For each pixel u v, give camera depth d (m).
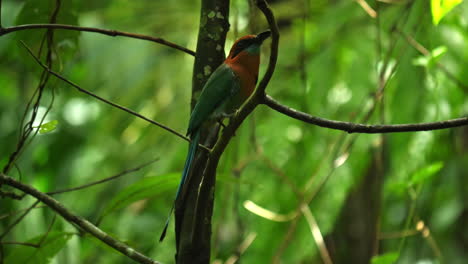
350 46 10.39
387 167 11.38
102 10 14.52
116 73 13.53
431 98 9.50
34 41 7.40
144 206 12.09
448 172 11.92
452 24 9.76
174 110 12.04
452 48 9.58
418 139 9.48
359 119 9.86
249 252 10.18
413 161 9.43
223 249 10.50
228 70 6.50
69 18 7.40
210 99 6.21
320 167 9.62
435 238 12.14
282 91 10.58
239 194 10.27
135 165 12.28
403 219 12.01
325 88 10.27
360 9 10.48
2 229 11.80
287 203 10.04
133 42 13.62
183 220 5.71
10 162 6.31
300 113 5.38
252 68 6.76
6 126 15.50
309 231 9.84
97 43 14.07
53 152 14.63
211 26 5.89
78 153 14.33
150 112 12.36
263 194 10.12
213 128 6.38
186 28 13.41
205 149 5.65
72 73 15.08
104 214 6.24
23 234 11.66
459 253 12.64
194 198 5.74
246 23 10.94
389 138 9.82
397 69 9.74
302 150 10.16
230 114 6.34
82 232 6.26
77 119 14.98
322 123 5.35
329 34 10.66
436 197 12.08
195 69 6.00
